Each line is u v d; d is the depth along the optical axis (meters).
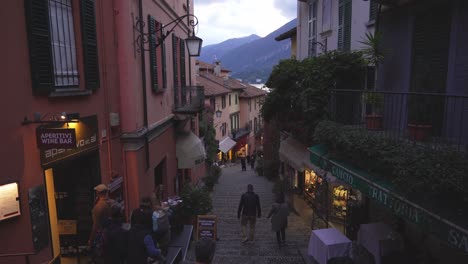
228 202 16.95
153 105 10.89
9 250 4.87
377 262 6.81
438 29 6.78
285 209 9.76
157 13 11.56
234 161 45.47
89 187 7.55
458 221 4.43
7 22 4.82
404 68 7.78
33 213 5.22
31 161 5.24
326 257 7.03
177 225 8.93
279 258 8.94
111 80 8.34
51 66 5.68
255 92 55.19
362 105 8.92
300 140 13.05
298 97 11.43
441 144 5.79
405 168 5.25
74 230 7.48
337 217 11.17
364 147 6.60
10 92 4.85
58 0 6.31
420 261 6.70
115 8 8.52
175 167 14.48
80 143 6.71
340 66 10.22
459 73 6.23
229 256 9.10
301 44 17.66
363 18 10.53
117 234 5.46
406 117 7.55
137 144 8.98
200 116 22.16
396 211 5.51
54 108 5.94
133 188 9.07
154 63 10.67
